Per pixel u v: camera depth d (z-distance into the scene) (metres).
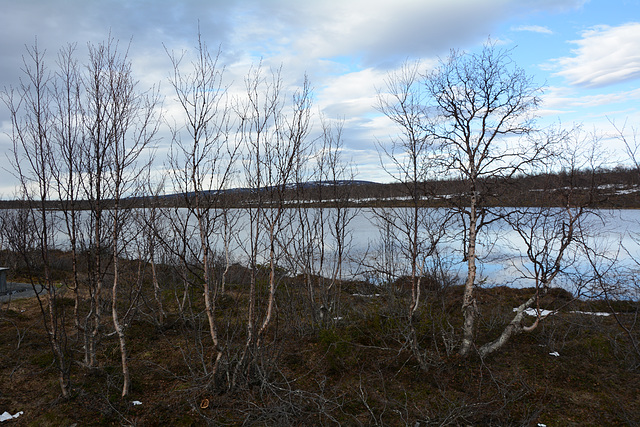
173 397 6.35
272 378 7.07
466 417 6.17
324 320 9.70
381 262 12.85
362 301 12.09
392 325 9.05
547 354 8.60
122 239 6.76
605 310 11.31
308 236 10.51
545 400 6.74
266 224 7.73
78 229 6.59
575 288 12.89
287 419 5.63
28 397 6.16
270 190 6.54
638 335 9.25
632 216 28.70
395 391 7.01
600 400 6.75
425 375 7.55
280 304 10.17
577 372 7.77
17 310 10.32
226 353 6.70
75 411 5.84
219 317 10.05
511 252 19.92
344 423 5.96
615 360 8.30
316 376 7.43
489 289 14.03
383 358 8.12
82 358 7.54
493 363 8.16
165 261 11.79
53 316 6.03
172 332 9.23
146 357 7.86
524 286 14.95
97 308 6.76
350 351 8.20
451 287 13.62
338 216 10.23
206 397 6.38
